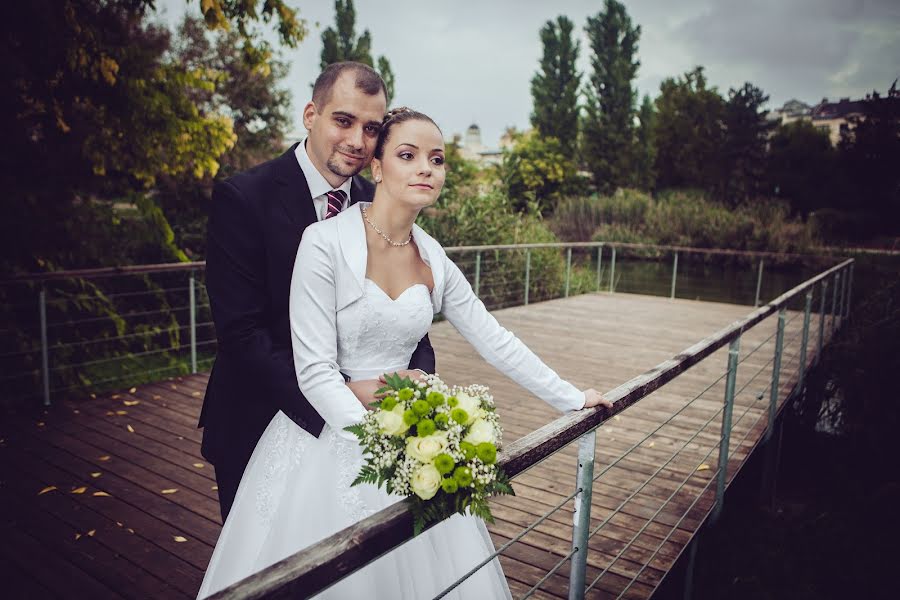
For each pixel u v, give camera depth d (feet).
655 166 98.37
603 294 31.37
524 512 9.21
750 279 42.96
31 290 18.04
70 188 19.13
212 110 37.11
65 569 7.64
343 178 5.25
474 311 5.42
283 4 17.80
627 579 7.64
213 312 4.92
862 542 13.46
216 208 5.05
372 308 4.58
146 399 14.03
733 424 13.25
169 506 9.23
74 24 15.47
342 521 4.51
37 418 12.71
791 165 80.74
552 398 5.45
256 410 5.16
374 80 4.90
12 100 16.06
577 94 93.76
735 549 12.69
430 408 3.57
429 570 4.66
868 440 17.29
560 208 61.52
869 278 33.55
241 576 4.82
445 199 30.12
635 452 11.51
